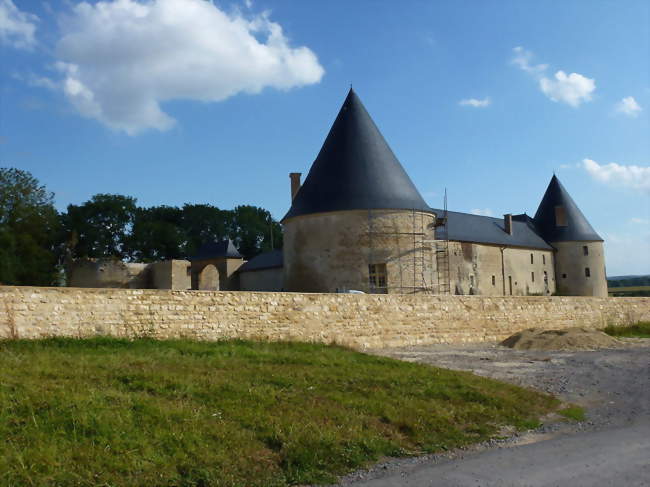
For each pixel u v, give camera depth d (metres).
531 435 8.95
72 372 9.38
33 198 47.75
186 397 8.80
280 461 7.22
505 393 11.07
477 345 21.22
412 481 6.74
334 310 17.98
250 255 78.31
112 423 7.32
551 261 59.78
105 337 13.22
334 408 9.05
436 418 9.13
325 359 13.35
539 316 25.16
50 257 47.34
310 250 28.19
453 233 49.59
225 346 14.08
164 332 14.41
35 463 6.25
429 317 20.77
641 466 7.14
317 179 28.98
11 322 12.21
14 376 8.74
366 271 27.12
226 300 15.60
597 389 12.70
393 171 28.70
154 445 7.05
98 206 59.91
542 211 62.78
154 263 45.69
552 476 6.79
